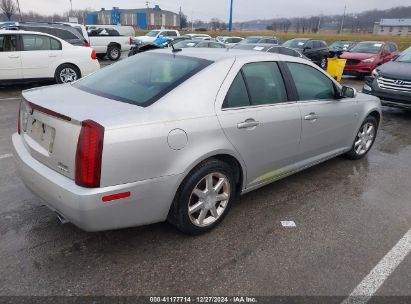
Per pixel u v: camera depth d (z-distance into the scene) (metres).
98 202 2.46
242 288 2.62
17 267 2.71
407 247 3.19
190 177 2.94
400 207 3.95
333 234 3.35
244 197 4.01
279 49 14.02
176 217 3.02
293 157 3.98
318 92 4.21
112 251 2.95
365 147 5.39
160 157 2.69
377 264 2.95
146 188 2.67
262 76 3.56
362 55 15.20
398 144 6.34
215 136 3.01
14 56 9.01
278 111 3.58
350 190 4.32
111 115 2.58
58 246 2.97
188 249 3.02
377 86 8.32
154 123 2.66
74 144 2.46
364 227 3.50
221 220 3.37
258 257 2.96
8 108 7.55
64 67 9.76
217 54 3.47
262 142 3.46
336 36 56.72
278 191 4.20
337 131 4.58
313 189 4.30
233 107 3.20
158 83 3.06
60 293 2.49
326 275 2.79
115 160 2.48
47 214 3.44
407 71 8.06
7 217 3.35
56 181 2.55
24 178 2.93
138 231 3.23
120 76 3.39
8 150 5.05
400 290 2.67
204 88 3.04
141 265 2.80
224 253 2.99
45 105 2.74
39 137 2.84
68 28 12.73
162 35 25.81
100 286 2.57
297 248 3.11
